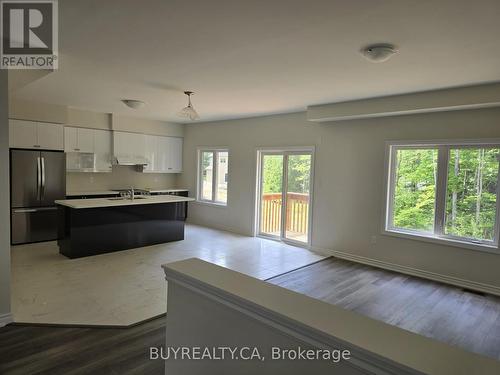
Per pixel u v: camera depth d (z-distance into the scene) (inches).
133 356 101.7
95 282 161.9
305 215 243.3
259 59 125.8
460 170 174.9
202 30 99.9
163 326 120.8
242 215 282.0
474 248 167.9
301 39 105.3
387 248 198.8
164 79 157.4
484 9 82.7
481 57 117.5
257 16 90.0
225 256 215.0
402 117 190.4
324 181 226.8
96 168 275.6
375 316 135.6
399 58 120.0
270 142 259.4
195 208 327.6
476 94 153.7
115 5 85.0
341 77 147.1
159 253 217.8
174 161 331.9
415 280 179.2
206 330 58.9
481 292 164.1
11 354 101.1
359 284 171.2
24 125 224.7
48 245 229.3
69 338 111.0
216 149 305.1
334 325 43.0
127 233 225.6
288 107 222.1
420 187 189.0
